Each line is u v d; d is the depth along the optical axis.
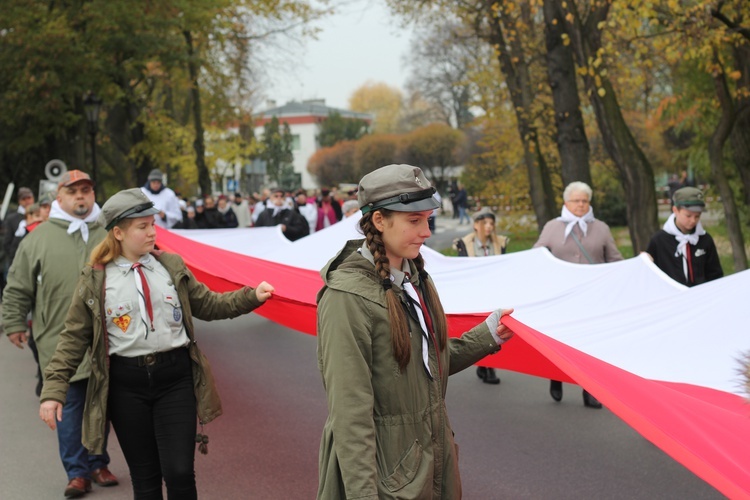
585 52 13.58
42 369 6.02
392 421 2.98
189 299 4.67
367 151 75.31
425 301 3.15
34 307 6.15
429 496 2.98
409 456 2.97
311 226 20.98
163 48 27.19
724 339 4.93
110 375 4.52
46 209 10.91
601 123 13.84
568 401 8.57
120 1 25.91
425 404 3.03
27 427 8.05
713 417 3.44
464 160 65.94
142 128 32.06
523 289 6.85
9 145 27.66
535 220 26.52
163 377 4.51
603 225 8.23
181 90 39.34
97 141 35.34
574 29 13.59
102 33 25.83
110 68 26.88
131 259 4.60
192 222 21.05
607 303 6.25
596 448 7.02
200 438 4.61
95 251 4.59
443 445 3.08
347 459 2.85
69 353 4.54
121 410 4.50
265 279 6.37
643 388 3.59
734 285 5.36
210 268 6.73
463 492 6.07
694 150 20.75
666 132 38.09
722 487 2.75
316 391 9.17
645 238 13.77
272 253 9.49
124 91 29.81
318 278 6.55
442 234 37.59
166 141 31.97
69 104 27.64
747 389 4.21
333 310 2.96
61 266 5.97
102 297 4.51
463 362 3.52
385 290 3.00
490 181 27.20
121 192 4.61
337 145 81.50
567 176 14.76
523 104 20.50
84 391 5.98
